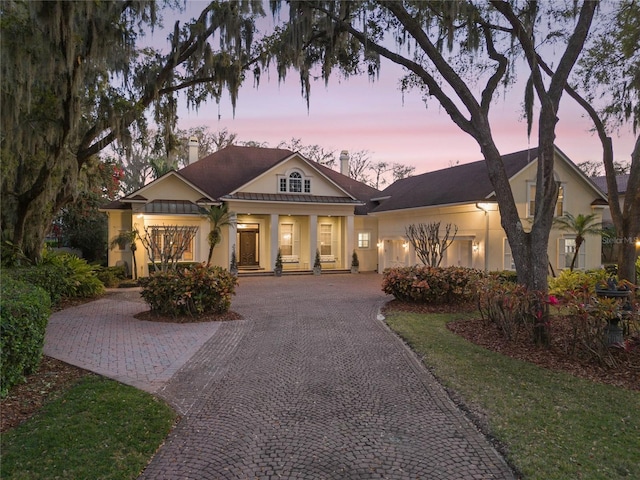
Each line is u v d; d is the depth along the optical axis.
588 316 6.15
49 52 8.95
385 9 9.36
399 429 4.18
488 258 15.91
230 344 7.55
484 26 8.91
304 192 21.72
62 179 12.64
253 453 3.71
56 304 11.83
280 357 6.71
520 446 3.76
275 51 11.60
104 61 10.78
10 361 4.88
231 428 4.20
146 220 19.02
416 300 11.59
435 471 3.42
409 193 21.77
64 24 8.90
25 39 8.48
